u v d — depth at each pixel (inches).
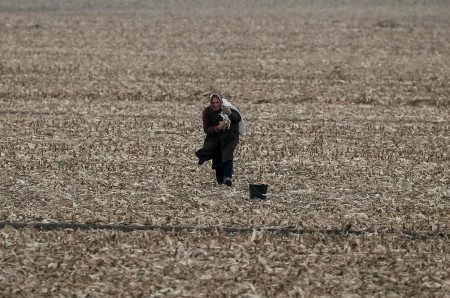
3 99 3309.5
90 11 7657.5
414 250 1487.5
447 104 3371.1
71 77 3929.6
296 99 3403.1
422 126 2834.6
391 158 2293.3
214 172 2108.8
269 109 3154.5
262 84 3806.6
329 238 1544.0
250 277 1330.0
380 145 2487.7
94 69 4188.0
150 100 3358.8
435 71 4291.3
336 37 5767.7
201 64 4453.7
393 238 1555.1
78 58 4618.6
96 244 1485.0
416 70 4308.6
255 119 2910.9
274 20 6820.9
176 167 2153.1
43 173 2073.1
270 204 1822.1
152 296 1247.5
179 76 4023.1
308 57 4820.4
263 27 6294.3
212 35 5821.9
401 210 1793.8
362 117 3004.4
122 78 3927.2
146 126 2733.8
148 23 6535.4
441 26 6515.8
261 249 1466.5
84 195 1882.4
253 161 2230.6
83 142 2459.4
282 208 1788.9
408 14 7544.3
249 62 4562.0
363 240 1530.5
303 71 4217.5
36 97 3366.1
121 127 2714.1
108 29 6107.3
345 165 2206.0
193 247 1470.2
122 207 1777.8
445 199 1903.3
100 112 3026.6
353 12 7726.4
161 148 2381.9
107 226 1619.1
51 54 4778.5
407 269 1384.1
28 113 2992.1
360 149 2417.6
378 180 2057.1
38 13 7327.8
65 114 2972.4
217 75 4062.5
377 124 2854.3
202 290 1270.9
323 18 7037.4
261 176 2073.1
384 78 4037.9
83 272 1341.0
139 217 1690.5
